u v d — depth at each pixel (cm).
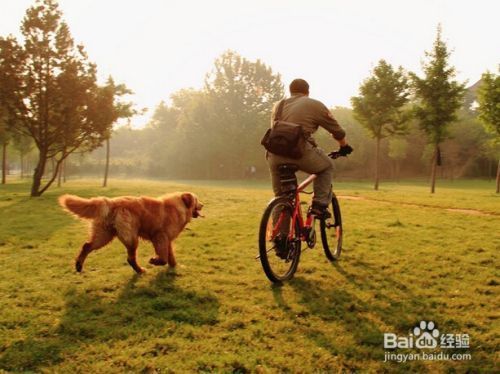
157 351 307
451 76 2342
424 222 880
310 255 595
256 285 459
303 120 469
